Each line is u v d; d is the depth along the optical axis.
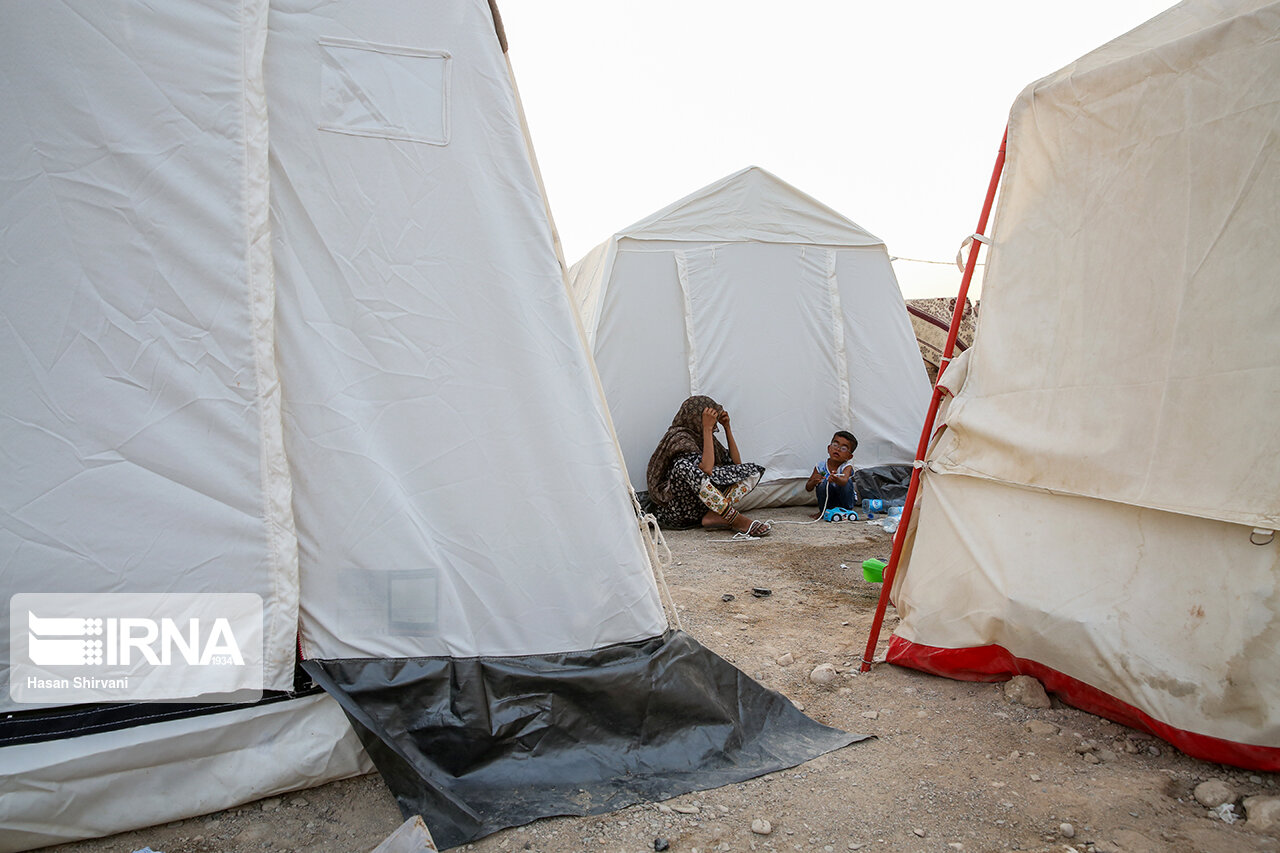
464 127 2.68
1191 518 2.73
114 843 2.33
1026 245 3.35
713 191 7.52
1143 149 2.90
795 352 7.64
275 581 2.48
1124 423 2.90
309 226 2.53
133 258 2.36
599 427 2.86
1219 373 2.65
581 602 2.79
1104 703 2.98
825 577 5.30
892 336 7.93
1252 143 2.61
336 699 2.47
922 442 3.65
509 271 2.71
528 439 2.74
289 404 2.52
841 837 2.35
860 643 4.00
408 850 2.05
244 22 2.40
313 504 2.54
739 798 2.57
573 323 2.84
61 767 2.28
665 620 2.99
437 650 2.63
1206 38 2.70
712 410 6.89
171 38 2.36
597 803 2.52
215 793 2.44
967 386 3.51
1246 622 2.55
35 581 2.31
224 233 2.40
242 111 2.40
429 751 2.57
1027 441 3.18
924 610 3.54
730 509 6.72
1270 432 2.52
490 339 2.70
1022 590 3.16
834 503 7.26
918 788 2.60
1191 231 2.76
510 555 2.72
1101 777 2.61
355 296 2.58
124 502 2.37
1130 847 2.22
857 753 2.86
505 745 2.64
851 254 7.85
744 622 4.36
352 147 2.56
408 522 2.61
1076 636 2.98
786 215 7.73
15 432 2.29
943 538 3.51
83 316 2.33
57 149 2.29
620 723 2.77
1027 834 2.32
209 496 2.43
